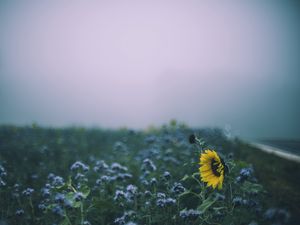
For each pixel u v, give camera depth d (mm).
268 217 854
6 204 1281
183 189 1115
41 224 1180
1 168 1312
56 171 1687
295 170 1776
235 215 1028
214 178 1025
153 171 1398
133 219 1098
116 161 1721
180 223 1078
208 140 1877
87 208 1154
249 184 1101
